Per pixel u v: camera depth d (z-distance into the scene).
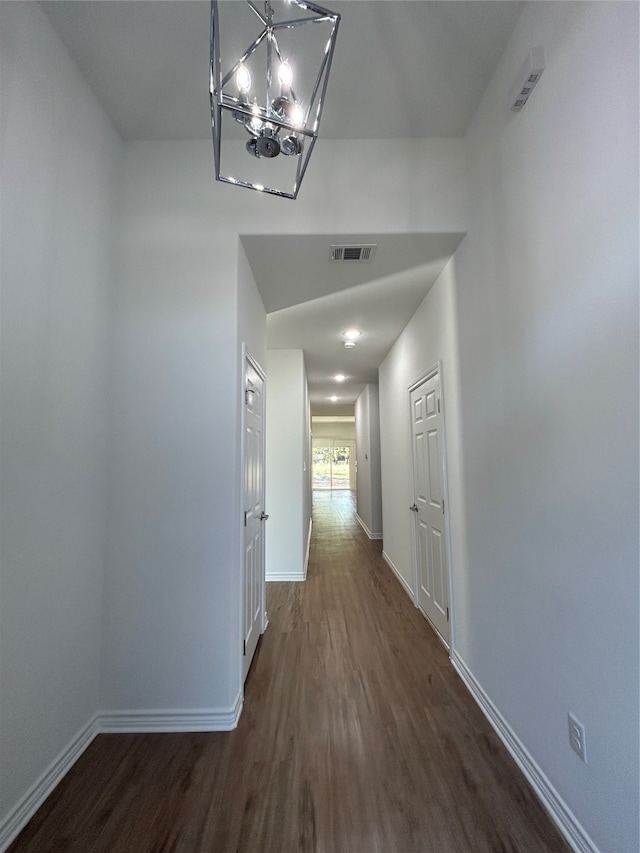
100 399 2.01
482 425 2.09
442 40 1.71
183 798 1.55
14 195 1.45
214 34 1.07
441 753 1.76
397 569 4.45
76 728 1.78
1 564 1.38
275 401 4.61
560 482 1.42
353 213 2.23
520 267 1.69
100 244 2.03
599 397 1.22
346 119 2.13
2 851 1.34
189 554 2.03
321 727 1.95
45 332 1.61
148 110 2.06
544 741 1.52
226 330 2.14
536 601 1.58
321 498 14.10
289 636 2.96
